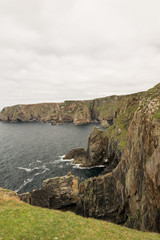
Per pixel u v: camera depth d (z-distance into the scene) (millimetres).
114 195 42938
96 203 44031
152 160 24297
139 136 32812
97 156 83250
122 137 69625
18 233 14812
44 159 95000
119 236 16422
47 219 18078
